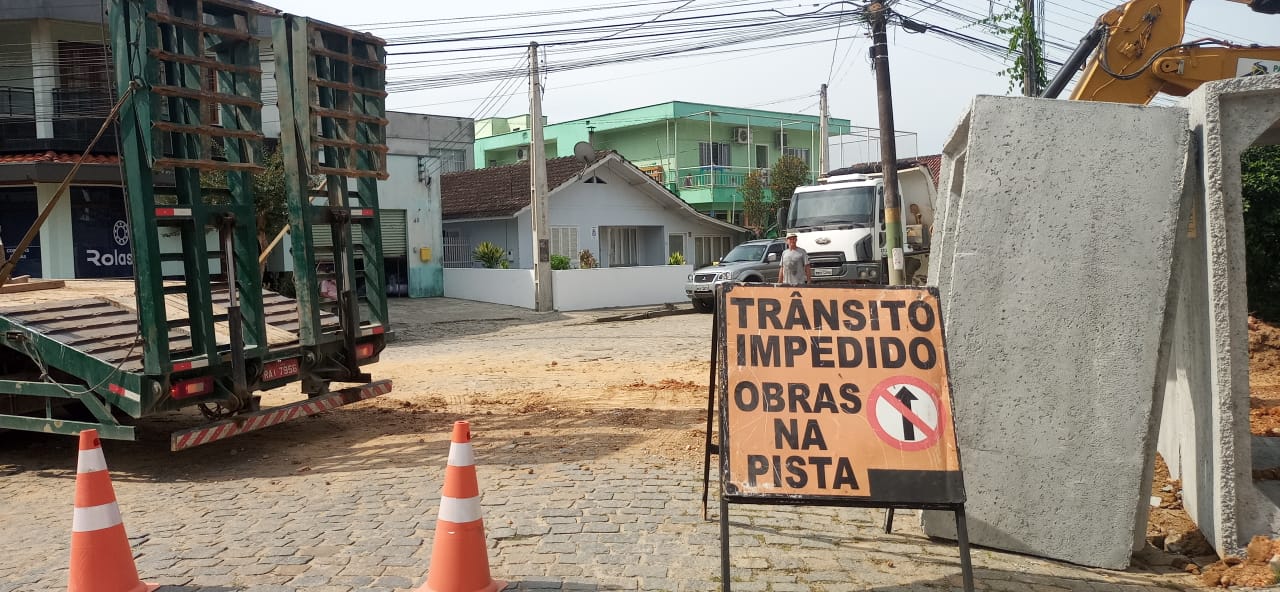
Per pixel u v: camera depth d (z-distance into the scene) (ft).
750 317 15.29
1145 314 16.49
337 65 27.45
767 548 17.24
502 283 84.07
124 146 22.24
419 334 66.39
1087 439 16.67
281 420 26.08
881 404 14.56
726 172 133.90
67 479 24.84
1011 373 17.13
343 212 27.76
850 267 69.67
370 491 21.88
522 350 53.62
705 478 18.71
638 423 29.25
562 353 51.31
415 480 22.80
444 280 91.04
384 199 86.33
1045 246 17.03
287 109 25.80
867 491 13.93
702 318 74.43
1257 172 43.60
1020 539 17.02
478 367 45.50
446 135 110.73
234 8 24.14
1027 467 17.02
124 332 25.98
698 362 45.60
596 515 19.35
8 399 26.50
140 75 21.72
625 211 102.06
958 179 19.58
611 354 50.26
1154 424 16.48
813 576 15.75
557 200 95.50
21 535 19.30
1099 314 16.72
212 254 24.07
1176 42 32.89
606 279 84.99
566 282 81.56
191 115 23.06
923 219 72.95
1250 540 16.29
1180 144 16.63
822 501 13.88
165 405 23.25
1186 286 18.70
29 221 63.62
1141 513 16.74
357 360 28.55
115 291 31.24
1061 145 17.10
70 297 28.43
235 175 24.84
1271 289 44.19
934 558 16.76
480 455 25.18
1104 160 16.89
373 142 28.86
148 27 21.71
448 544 14.82
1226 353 16.24
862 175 73.61
